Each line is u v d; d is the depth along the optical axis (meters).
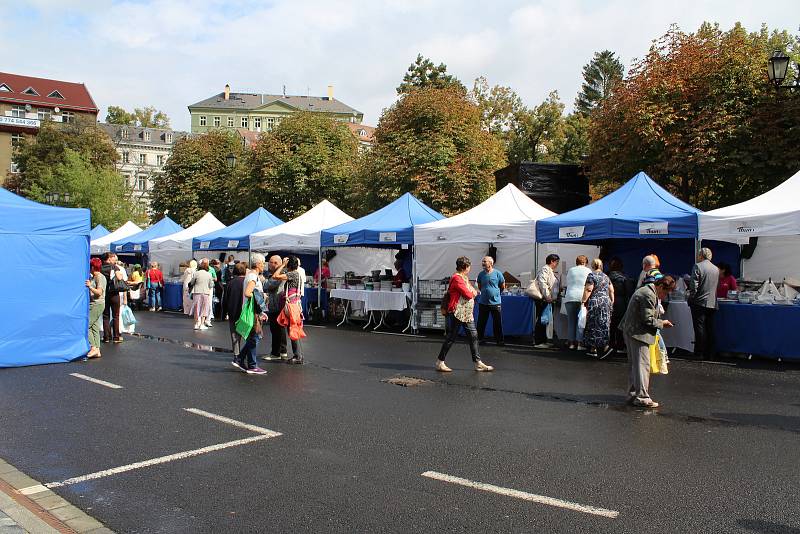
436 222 14.54
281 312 10.46
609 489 4.63
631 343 7.33
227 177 38.66
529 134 42.69
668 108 19.27
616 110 21.38
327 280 18.30
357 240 15.77
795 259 13.05
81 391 8.25
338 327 16.45
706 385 8.45
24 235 10.34
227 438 6.02
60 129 54.38
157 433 6.20
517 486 4.70
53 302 10.60
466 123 28.16
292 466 5.19
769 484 4.72
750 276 13.48
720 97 19.06
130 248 25.09
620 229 11.45
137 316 20.30
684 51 20.34
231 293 9.75
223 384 8.71
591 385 8.56
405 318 15.91
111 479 4.92
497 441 5.88
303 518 4.14
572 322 11.66
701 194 22.06
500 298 12.74
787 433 6.13
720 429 6.28
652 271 7.39
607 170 21.56
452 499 4.45
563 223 12.18
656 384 8.54
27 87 75.50
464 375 9.35
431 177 26.12
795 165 17.55
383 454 5.50
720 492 4.56
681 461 5.27
